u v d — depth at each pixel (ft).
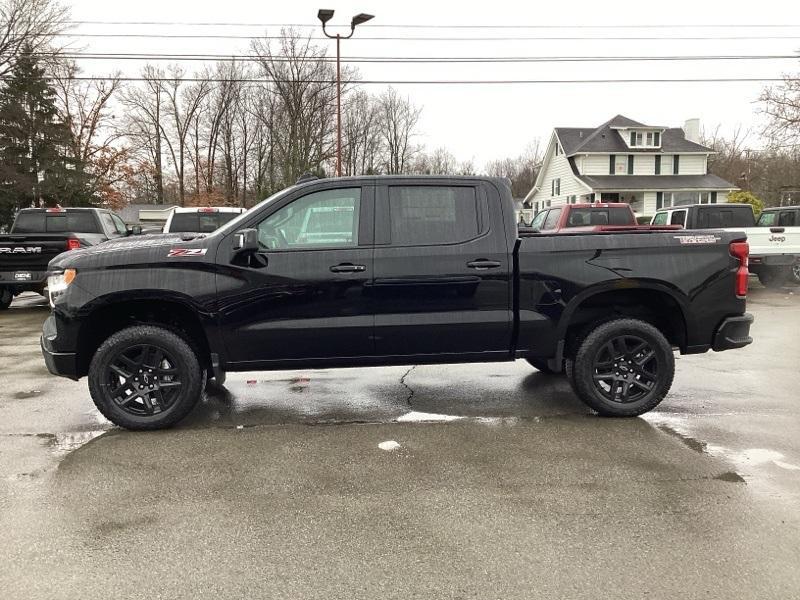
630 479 12.39
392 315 15.57
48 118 121.80
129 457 13.79
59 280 15.30
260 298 15.28
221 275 15.20
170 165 198.29
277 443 14.66
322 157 138.92
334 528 10.47
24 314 38.45
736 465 13.08
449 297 15.65
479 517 10.82
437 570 9.17
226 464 13.34
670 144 146.82
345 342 15.58
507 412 17.11
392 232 15.64
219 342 15.40
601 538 10.05
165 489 12.07
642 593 8.55
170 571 9.18
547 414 16.87
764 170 136.05
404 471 12.91
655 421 16.19
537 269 15.83
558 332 16.07
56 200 121.19
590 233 16.51
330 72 147.23
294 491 11.96
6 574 9.11
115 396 15.49
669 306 16.71
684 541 9.93
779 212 50.55
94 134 155.12
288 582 8.89
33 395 19.19
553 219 49.37
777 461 13.29
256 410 17.44
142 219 146.61
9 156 112.57
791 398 18.40
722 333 16.44
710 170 189.57
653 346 16.26
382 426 15.92
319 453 13.98
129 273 15.07
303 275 15.26
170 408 15.57
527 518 10.76
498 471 12.87
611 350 16.34
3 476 12.75
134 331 15.31
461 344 15.93
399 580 8.91
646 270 15.98
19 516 10.94
